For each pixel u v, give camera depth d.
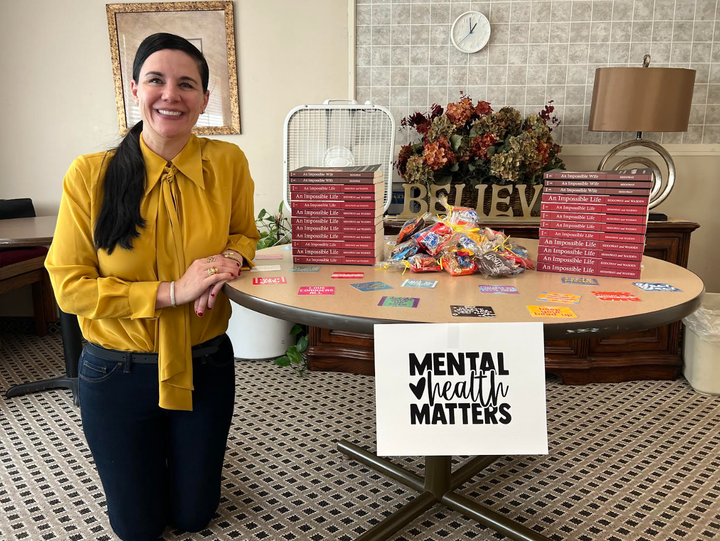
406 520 1.90
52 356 3.58
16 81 3.81
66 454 2.43
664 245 3.00
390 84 3.54
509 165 2.92
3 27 3.74
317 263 1.84
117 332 1.65
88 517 2.00
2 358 3.56
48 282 3.94
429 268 1.71
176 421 1.78
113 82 3.75
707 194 3.52
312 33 3.58
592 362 3.09
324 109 3.01
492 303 1.39
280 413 2.80
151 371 1.68
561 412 2.79
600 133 3.47
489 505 2.07
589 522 1.96
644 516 1.99
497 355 1.27
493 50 3.44
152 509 1.81
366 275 1.69
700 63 3.38
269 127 3.73
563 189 1.63
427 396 1.30
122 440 1.72
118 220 1.55
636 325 1.27
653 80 2.89
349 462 2.37
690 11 3.32
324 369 3.31
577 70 3.42
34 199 3.97
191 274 1.59
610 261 1.61
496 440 1.30
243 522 1.98
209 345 1.78
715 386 2.95
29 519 1.99
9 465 2.34
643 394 2.98
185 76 1.55
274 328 3.44
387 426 1.31
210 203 1.70
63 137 3.87
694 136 3.46
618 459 2.37
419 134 3.56
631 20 3.35
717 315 2.90
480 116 3.17
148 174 1.60
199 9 3.57
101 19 3.68
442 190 3.06
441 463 2.00
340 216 1.79
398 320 1.28
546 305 1.36
